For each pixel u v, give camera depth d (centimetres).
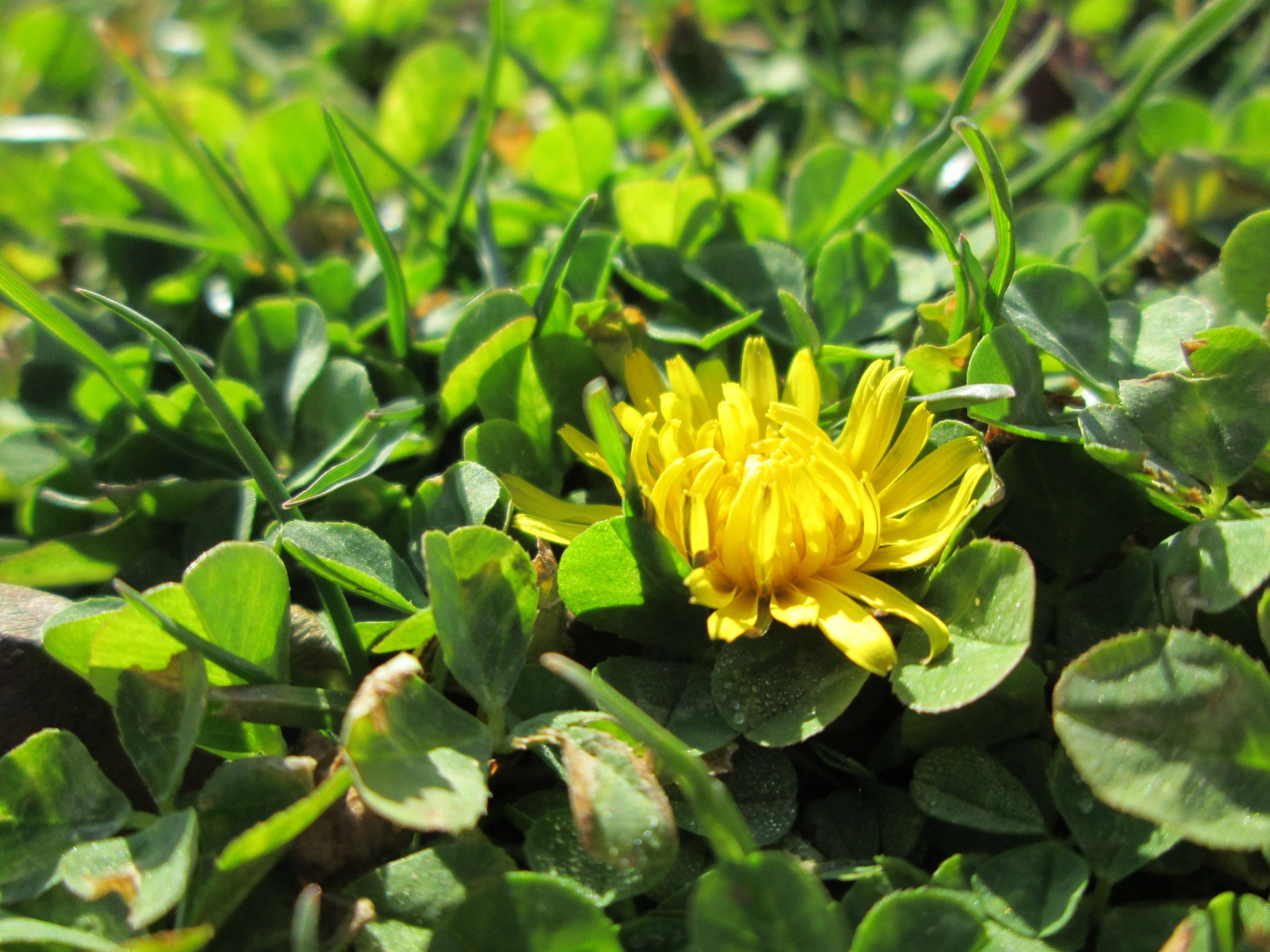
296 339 13
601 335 11
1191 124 15
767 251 13
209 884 8
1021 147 17
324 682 10
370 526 11
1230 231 14
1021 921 8
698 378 11
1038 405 10
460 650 9
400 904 8
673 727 9
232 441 10
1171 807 8
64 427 13
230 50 21
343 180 12
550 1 22
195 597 9
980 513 10
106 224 13
